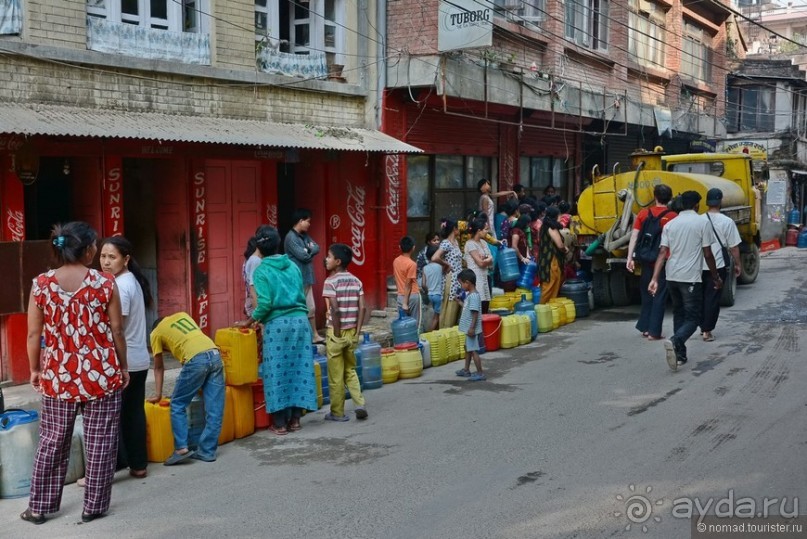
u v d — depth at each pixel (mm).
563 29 18281
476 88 13797
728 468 5820
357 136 12016
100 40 9312
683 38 26000
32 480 5293
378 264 13344
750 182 15375
